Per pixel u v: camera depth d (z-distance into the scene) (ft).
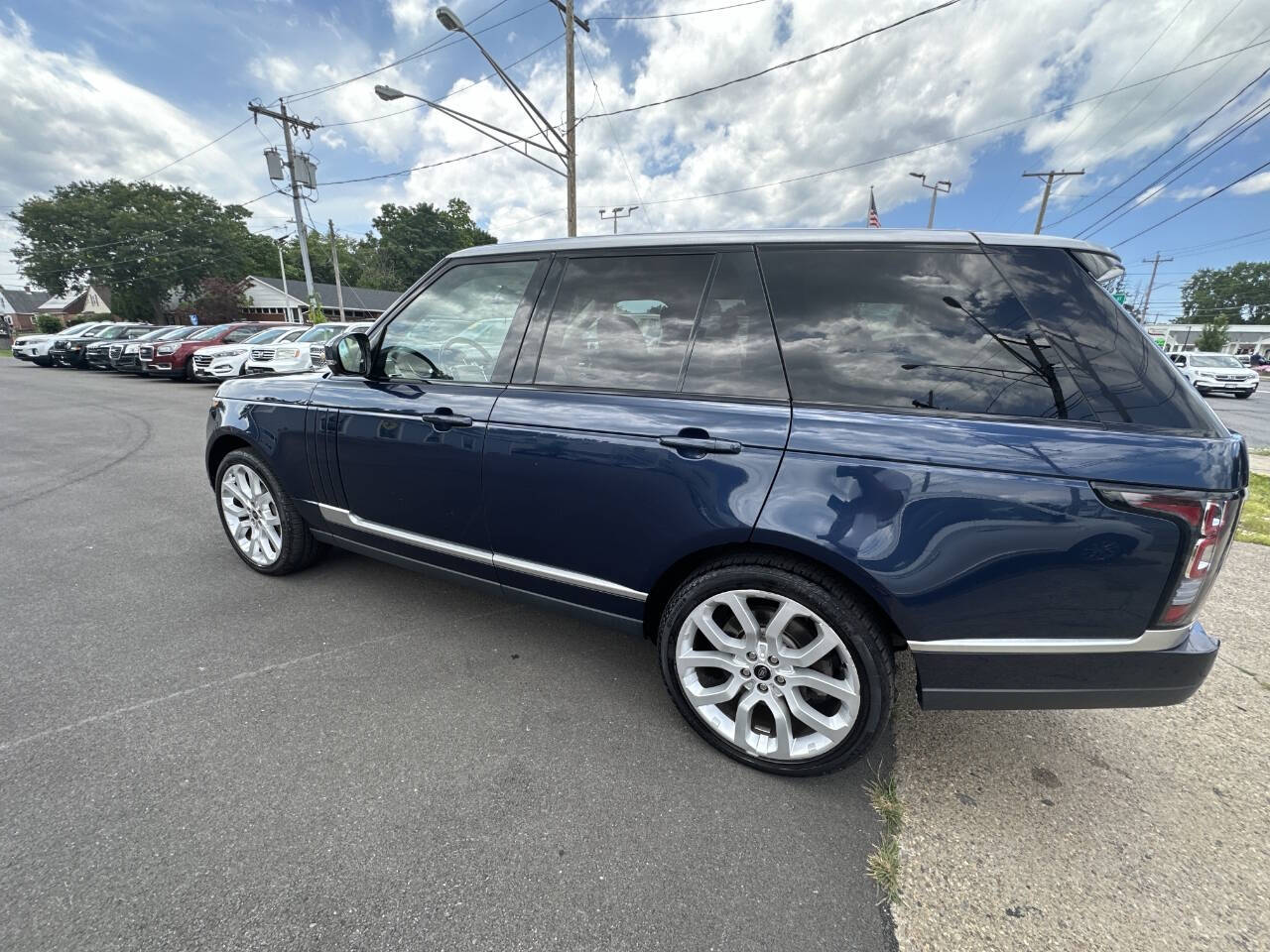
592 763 6.68
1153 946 4.76
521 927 4.79
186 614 9.85
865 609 5.95
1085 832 5.89
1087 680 5.49
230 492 11.37
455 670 8.41
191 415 32.78
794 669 6.34
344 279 218.79
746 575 6.27
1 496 16.79
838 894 5.16
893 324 6.03
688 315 6.91
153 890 5.00
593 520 7.02
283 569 11.05
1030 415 5.39
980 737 7.29
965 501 5.36
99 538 13.33
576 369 7.44
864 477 5.68
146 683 7.93
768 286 6.56
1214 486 4.88
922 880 5.33
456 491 8.05
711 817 5.97
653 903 5.03
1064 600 5.28
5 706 7.38
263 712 7.39
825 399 6.08
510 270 8.23
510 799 6.12
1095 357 5.38
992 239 5.94
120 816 5.74
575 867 5.36
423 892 5.07
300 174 74.69
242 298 154.20
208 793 6.07
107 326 78.64
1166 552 5.01
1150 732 7.40
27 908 4.80
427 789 6.21
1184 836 5.86
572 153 46.24
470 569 8.42
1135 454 5.02
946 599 5.49
